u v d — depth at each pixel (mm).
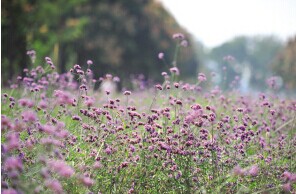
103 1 35406
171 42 40031
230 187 4160
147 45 38469
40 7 22000
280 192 4121
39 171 3492
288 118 6949
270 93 8602
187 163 4242
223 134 4992
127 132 4781
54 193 3352
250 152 5484
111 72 34531
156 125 4570
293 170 4809
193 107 4543
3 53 19625
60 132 3842
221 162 4477
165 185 4203
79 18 30422
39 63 19500
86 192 3715
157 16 39500
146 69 38281
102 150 4332
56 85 7586
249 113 6918
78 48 30766
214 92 7504
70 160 4203
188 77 44250
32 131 4062
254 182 4531
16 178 3117
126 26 35594
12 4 20500
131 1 37844
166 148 4207
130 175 4242
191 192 4059
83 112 4594
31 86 6422
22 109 5152
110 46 33219
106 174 4156
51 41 22641
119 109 4953
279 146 5168
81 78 5465
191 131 4648
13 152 3668
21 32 20516
